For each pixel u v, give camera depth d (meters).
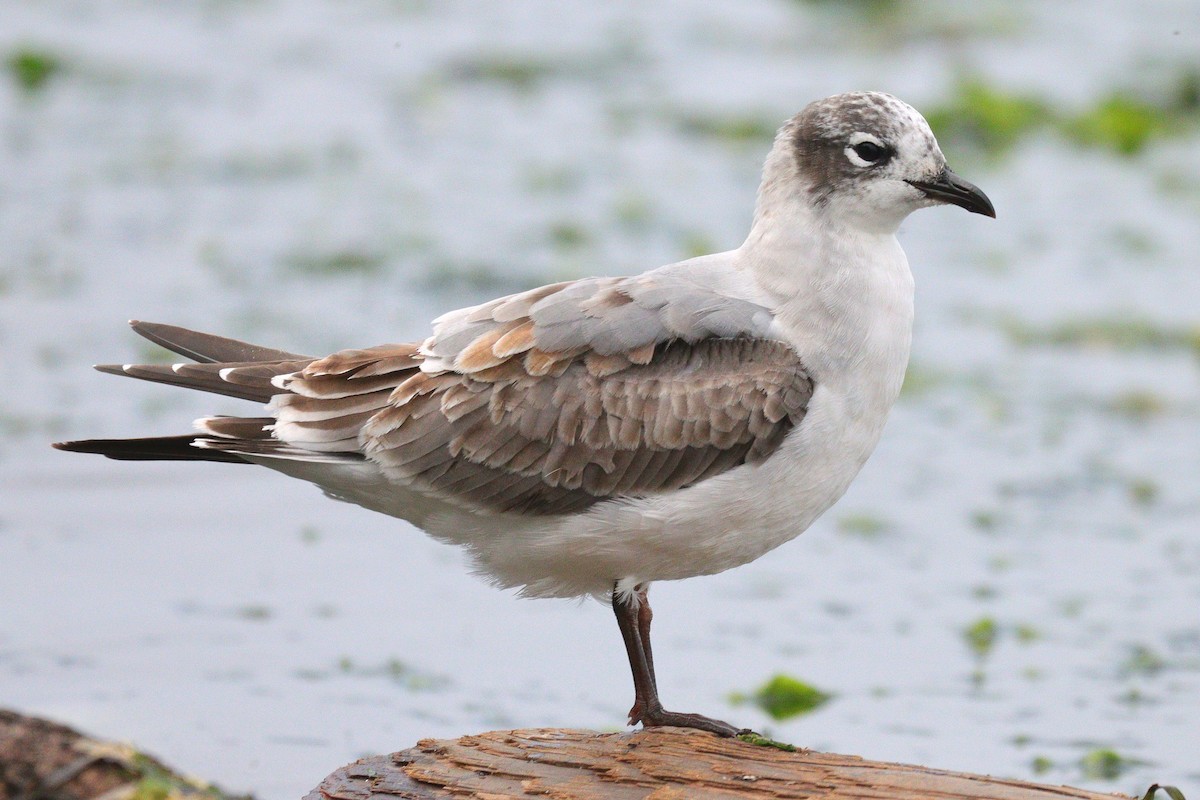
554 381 10.09
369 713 11.98
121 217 22.09
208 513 15.24
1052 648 13.48
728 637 13.58
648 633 10.70
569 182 23.80
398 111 26.58
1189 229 23.09
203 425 10.19
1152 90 27.62
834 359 10.14
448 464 10.12
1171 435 17.75
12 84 26.89
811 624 13.85
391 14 31.25
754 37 30.23
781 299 10.29
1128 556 15.20
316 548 14.67
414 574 14.33
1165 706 12.53
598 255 21.16
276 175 23.81
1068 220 23.41
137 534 14.71
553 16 31.25
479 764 9.38
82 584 13.77
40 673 12.32
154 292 19.81
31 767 8.25
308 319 19.14
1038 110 26.45
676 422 10.01
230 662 12.65
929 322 20.34
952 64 28.83
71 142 24.75
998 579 14.73
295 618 13.41
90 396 17.23
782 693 12.62
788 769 9.16
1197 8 32.16
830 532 15.70
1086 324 20.20
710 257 10.63
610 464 10.05
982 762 11.65
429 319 19.28
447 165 24.41
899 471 16.94
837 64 28.86
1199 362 19.41
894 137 10.28
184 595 13.67
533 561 10.34
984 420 18.05
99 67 27.89
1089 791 8.76
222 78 27.72
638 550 10.16
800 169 10.44
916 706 12.52
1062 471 16.89
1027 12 31.77
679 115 26.52
